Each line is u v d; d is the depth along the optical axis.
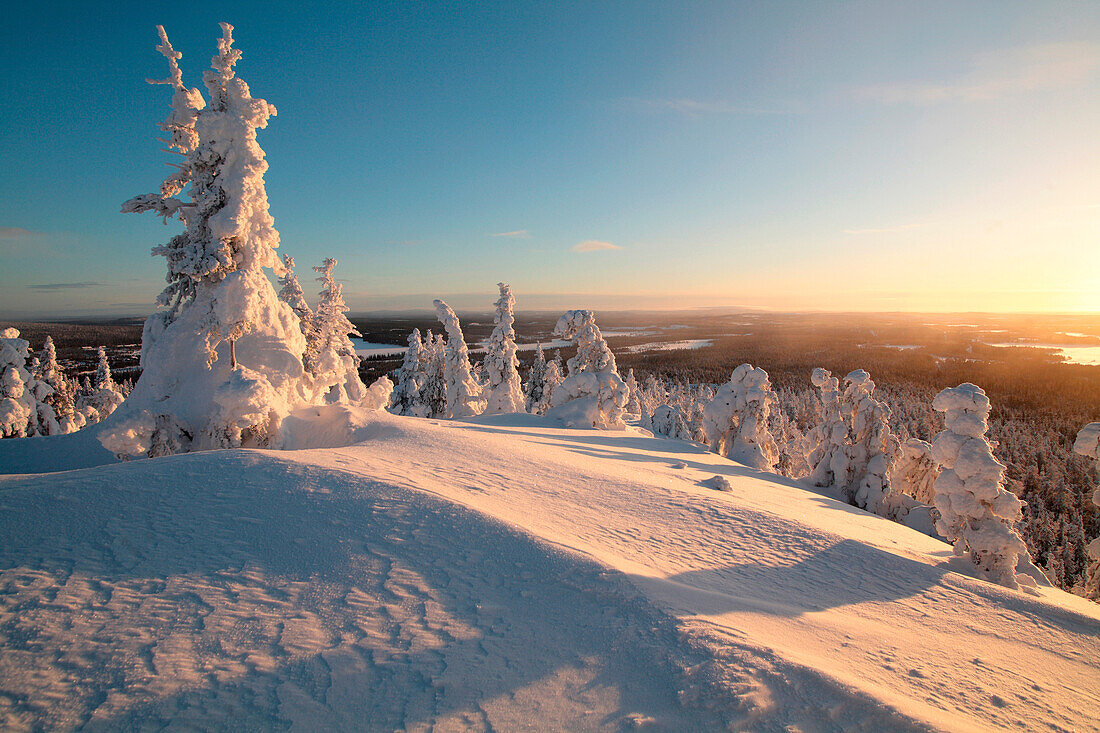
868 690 4.73
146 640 5.12
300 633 5.40
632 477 14.05
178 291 16.12
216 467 9.42
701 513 11.04
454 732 4.25
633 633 5.56
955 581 9.16
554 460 15.03
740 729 4.32
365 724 4.30
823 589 8.28
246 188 15.68
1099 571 14.42
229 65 15.85
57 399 35.06
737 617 6.33
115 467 9.63
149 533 7.19
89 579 6.07
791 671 4.93
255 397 14.26
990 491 10.62
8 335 28.30
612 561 7.25
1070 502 48.47
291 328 18.53
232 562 6.63
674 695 4.68
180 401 15.05
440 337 38.75
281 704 4.45
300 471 9.44
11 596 5.62
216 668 4.82
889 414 21.20
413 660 5.10
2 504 7.62
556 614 5.96
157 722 4.18
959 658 6.45
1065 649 7.19
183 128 15.62
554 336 33.88
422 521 7.91
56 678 4.56
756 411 25.95
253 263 16.53
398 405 37.31
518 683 4.85
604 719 4.43
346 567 6.66
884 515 20.00
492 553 7.18
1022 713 5.39
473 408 37.75
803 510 13.93
